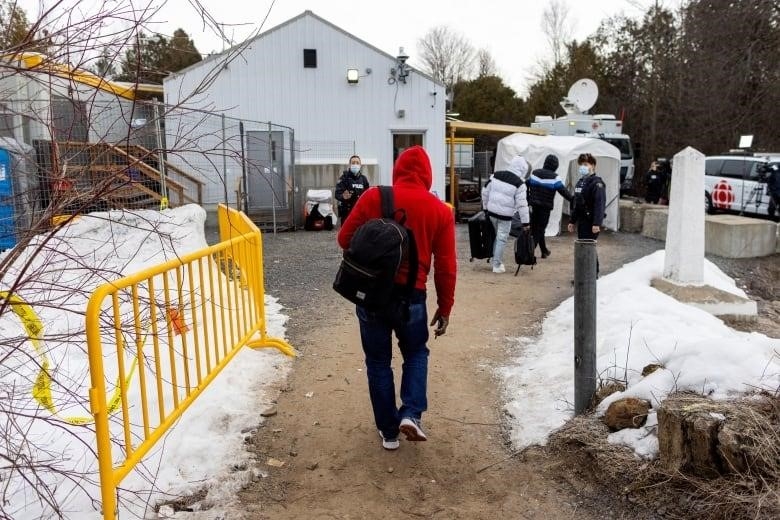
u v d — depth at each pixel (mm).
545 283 8695
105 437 2721
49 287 2895
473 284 8625
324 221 16125
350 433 3992
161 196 7758
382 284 3299
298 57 17547
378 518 3123
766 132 25516
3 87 2986
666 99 31047
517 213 9375
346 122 18031
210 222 15852
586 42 40281
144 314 3709
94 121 2926
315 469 3562
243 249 5062
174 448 3594
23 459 2637
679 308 5859
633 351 4500
